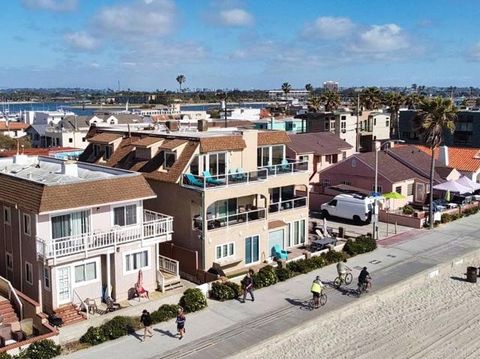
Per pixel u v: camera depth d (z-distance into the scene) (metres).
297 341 27.98
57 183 29.98
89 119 105.12
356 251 42.12
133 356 25.62
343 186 59.03
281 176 41.53
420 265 39.72
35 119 129.25
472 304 33.25
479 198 60.47
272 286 35.25
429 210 50.94
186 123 84.12
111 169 36.38
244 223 38.47
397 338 28.41
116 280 31.91
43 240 28.98
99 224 31.42
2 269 33.59
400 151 63.72
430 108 49.53
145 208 40.06
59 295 29.92
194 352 26.08
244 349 26.38
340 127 89.56
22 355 24.47
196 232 36.75
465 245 45.22
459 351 26.94
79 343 26.78
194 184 36.94
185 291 31.72
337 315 31.05
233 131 43.84
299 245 43.88
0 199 31.36
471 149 69.25
